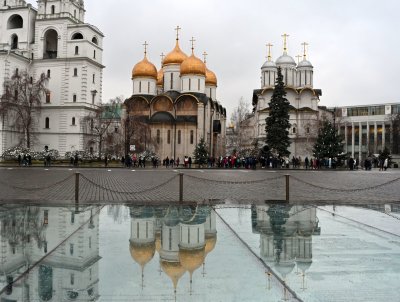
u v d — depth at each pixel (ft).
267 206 51.90
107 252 27.35
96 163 217.36
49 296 18.83
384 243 30.63
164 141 264.93
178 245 29.58
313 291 19.69
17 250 27.81
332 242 30.96
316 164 222.69
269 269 23.50
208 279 21.48
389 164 262.06
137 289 19.84
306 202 55.83
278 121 220.02
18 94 233.96
